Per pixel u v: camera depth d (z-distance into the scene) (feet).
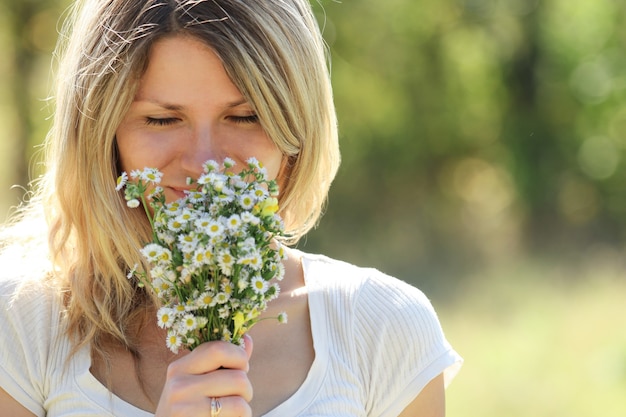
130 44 7.95
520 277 42.68
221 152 8.16
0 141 56.80
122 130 8.19
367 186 60.34
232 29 8.00
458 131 62.08
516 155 60.34
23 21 55.77
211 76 7.98
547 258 47.80
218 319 7.44
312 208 9.45
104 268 8.52
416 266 47.34
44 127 55.93
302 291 9.10
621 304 36.40
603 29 60.70
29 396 8.36
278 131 8.29
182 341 7.50
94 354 8.46
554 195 58.29
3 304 8.57
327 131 9.04
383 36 62.08
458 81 62.75
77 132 8.33
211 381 7.40
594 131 59.67
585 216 57.57
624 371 28.89
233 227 7.03
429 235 55.57
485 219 58.18
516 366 30.04
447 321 35.60
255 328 8.79
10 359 8.39
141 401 8.32
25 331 8.52
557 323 34.24
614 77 59.98
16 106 55.88
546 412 26.86
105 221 8.32
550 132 60.39
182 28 7.91
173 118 8.11
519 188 58.90
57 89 8.75
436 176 61.98
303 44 8.48
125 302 8.57
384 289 9.20
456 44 62.75
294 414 8.41
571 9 61.36
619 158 57.93
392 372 8.95
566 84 60.59
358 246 52.44
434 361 9.05
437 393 9.13
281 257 7.55
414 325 9.07
